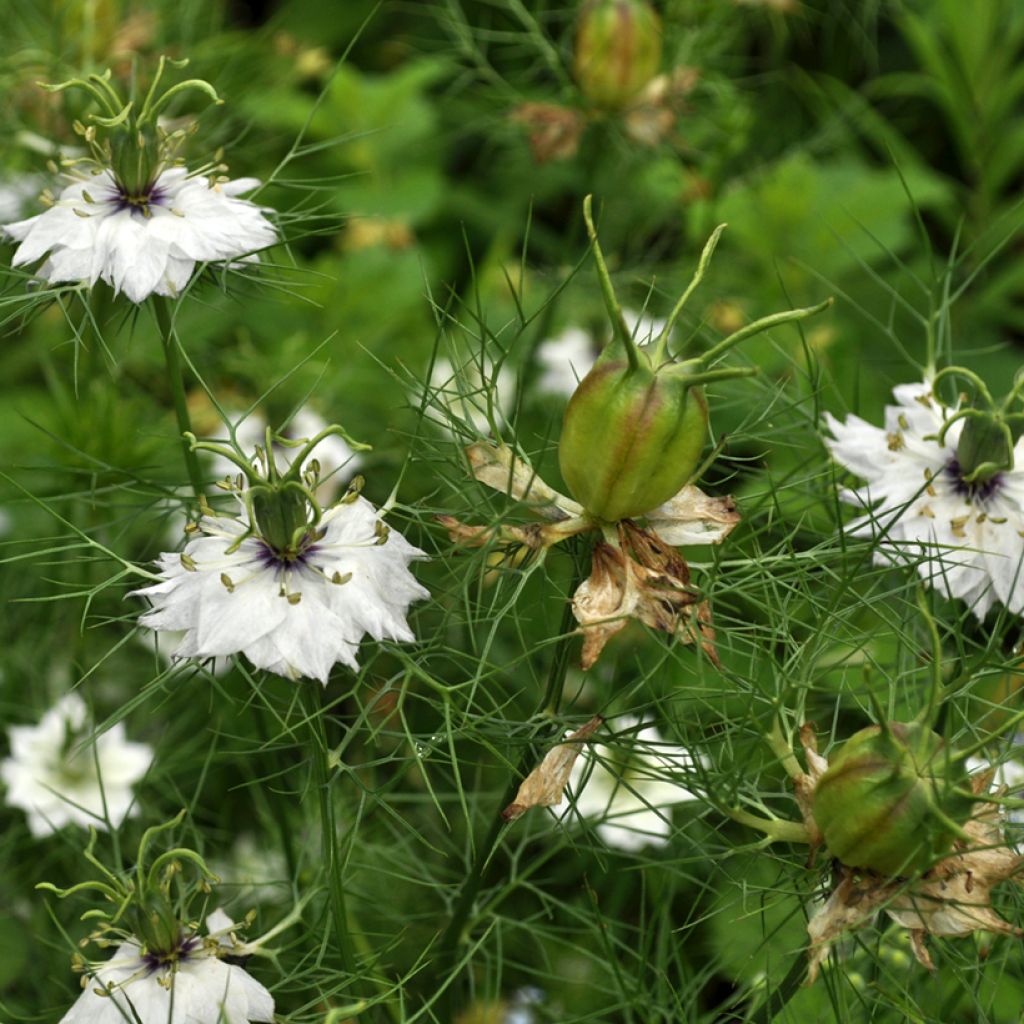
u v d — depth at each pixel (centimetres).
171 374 66
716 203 92
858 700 65
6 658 78
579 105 81
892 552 64
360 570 61
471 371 84
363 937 72
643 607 61
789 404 69
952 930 60
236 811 78
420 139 104
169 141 65
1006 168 105
